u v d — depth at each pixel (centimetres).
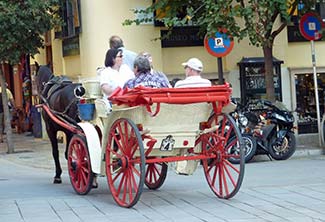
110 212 998
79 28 2089
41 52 2589
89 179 1145
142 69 1074
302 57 2178
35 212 1011
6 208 1051
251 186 1207
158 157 1070
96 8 2038
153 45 2062
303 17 1812
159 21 1980
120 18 2036
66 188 1294
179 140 1045
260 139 1647
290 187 1180
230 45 1716
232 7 1698
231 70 2103
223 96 1023
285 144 1683
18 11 1859
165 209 1006
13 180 1473
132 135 1008
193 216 947
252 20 1645
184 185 1263
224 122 1066
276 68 2127
